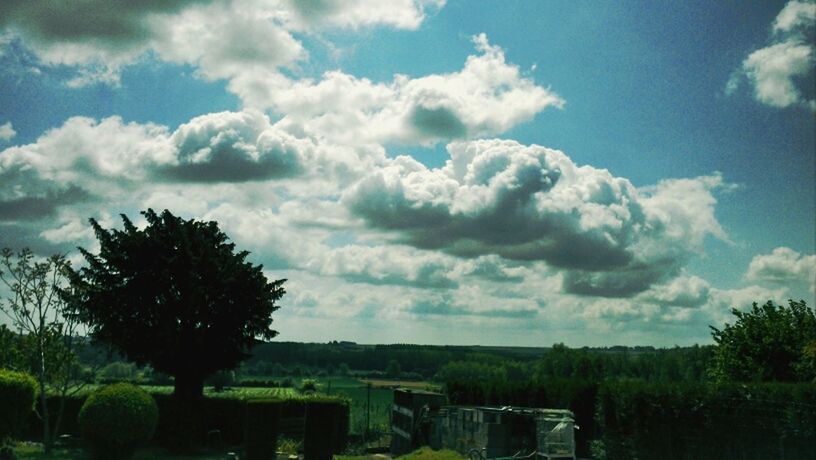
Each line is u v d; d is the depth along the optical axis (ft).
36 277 97.19
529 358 442.09
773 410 69.05
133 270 108.88
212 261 111.55
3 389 80.79
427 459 85.15
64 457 86.79
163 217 114.01
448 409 96.53
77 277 102.12
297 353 424.87
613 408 87.04
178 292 111.14
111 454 81.87
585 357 290.97
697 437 75.77
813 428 65.36
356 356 433.89
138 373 228.22
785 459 66.90
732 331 117.91
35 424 111.24
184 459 95.66
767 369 109.70
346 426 112.68
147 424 83.82
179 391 112.78
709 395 75.46
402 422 107.14
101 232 111.45
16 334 107.24
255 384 216.13
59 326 99.55
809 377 104.78
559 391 99.40
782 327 111.86
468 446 86.33
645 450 81.00
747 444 71.05
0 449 82.38
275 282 119.34
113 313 107.65
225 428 113.60
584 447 93.30
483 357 430.20
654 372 296.10
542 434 75.56
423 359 425.28
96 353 111.34
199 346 110.11
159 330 107.86
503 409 82.02
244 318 114.32
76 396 112.57
